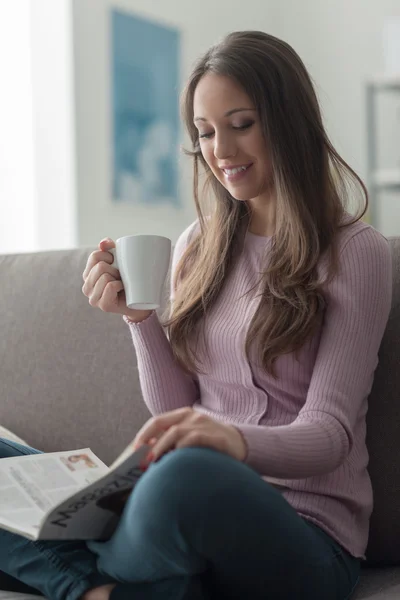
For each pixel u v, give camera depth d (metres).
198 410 1.43
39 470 1.21
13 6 3.99
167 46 4.45
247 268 1.44
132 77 4.26
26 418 1.69
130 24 4.23
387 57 4.51
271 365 1.30
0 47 4.03
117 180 4.20
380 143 4.83
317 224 1.36
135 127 4.29
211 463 0.93
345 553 1.23
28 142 4.02
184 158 4.60
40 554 1.11
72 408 1.65
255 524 0.95
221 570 1.00
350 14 4.96
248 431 1.06
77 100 3.97
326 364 1.26
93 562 1.10
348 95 4.99
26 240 4.06
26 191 4.04
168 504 0.91
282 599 1.06
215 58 1.35
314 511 1.24
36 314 1.72
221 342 1.38
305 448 1.12
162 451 0.98
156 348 1.47
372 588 1.26
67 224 3.99
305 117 1.36
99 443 1.62
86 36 4.00
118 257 1.27
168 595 1.01
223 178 1.41
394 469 1.38
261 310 1.33
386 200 4.80
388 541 1.38
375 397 1.40
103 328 1.66
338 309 1.30
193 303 1.43
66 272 1.74
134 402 1.60
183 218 4.65
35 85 4.00
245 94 1.33
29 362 1.70
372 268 1.32
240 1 4.95
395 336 1.41
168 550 0.95
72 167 3.96
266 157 1.36
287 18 5.15
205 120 1.37
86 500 0.99
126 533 0.99
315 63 5.09
